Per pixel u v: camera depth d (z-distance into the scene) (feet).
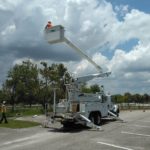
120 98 208.44
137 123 79.00
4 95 151.53
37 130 66.08
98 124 75.87
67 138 53.78
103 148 43.39
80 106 69.87
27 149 43.04
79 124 72.59
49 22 64.23
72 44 68.49
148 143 47.75
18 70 151.53
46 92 142.72
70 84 73.26
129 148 43.55
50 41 63.77
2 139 53.06
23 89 149.18
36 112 138.21
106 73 81.56
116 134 58.39
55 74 142.20
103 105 78.89
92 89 122.21
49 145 46.26
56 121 70.59
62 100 71.56
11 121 85.81
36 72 152.56
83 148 43.39
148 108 183.21
